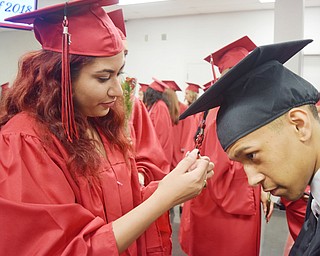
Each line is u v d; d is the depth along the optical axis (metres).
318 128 0.72
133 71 7.86
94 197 0.95
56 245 0.78
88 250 0.81
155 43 7.61
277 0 3.43
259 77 0.73
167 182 0.91
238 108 0.74
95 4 0.90
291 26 3.40
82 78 0.89
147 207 0.88
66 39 0.85
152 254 1.22
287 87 0.72
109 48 0.89
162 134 4.06
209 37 7.14
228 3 6.26
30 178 0.82
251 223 1.99
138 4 6.40
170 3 6.32
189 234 2.27
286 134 0.70
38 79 0.92
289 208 1.53
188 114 0.91
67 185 0.87
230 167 1.94
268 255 2.96
